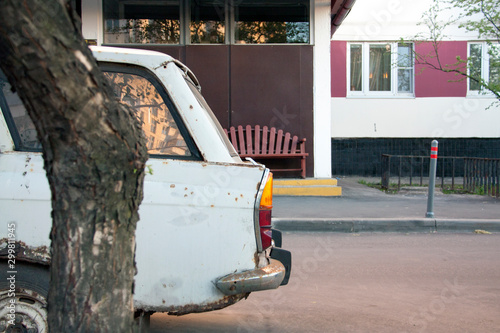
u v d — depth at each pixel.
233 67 11.47
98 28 11.27
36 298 3.00
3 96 3.08
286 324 4.19
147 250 2.99
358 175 16.05
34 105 1.69
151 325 4.09
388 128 16.06
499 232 8.38
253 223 3.09
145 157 1.97
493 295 5.03
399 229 8.37
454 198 11.37
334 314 4.45
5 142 3.05
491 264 6.22
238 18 11.49
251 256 3.07
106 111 1.76
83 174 1.79
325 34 11.48
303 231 8.26
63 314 1.86
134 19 11.42
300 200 10.51
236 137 11.51
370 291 5.13
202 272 3.03
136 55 3.18
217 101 11.50
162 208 3.01
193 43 11.48
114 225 1.89
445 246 7.25
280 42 11.55
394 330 4.10
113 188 1.85
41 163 2.99
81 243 1.83
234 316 4.36
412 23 15.84
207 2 11.43
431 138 16.05
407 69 16.05
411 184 13.17
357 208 9.60
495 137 16.12
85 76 1.68
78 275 1.84
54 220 1.87
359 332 4.04
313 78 11.52
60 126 1.72
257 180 3.13
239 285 3.00
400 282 5.45
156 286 3.00
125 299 1.95
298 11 11.50
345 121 16.02
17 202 2.93
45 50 1.59
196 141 3.14
